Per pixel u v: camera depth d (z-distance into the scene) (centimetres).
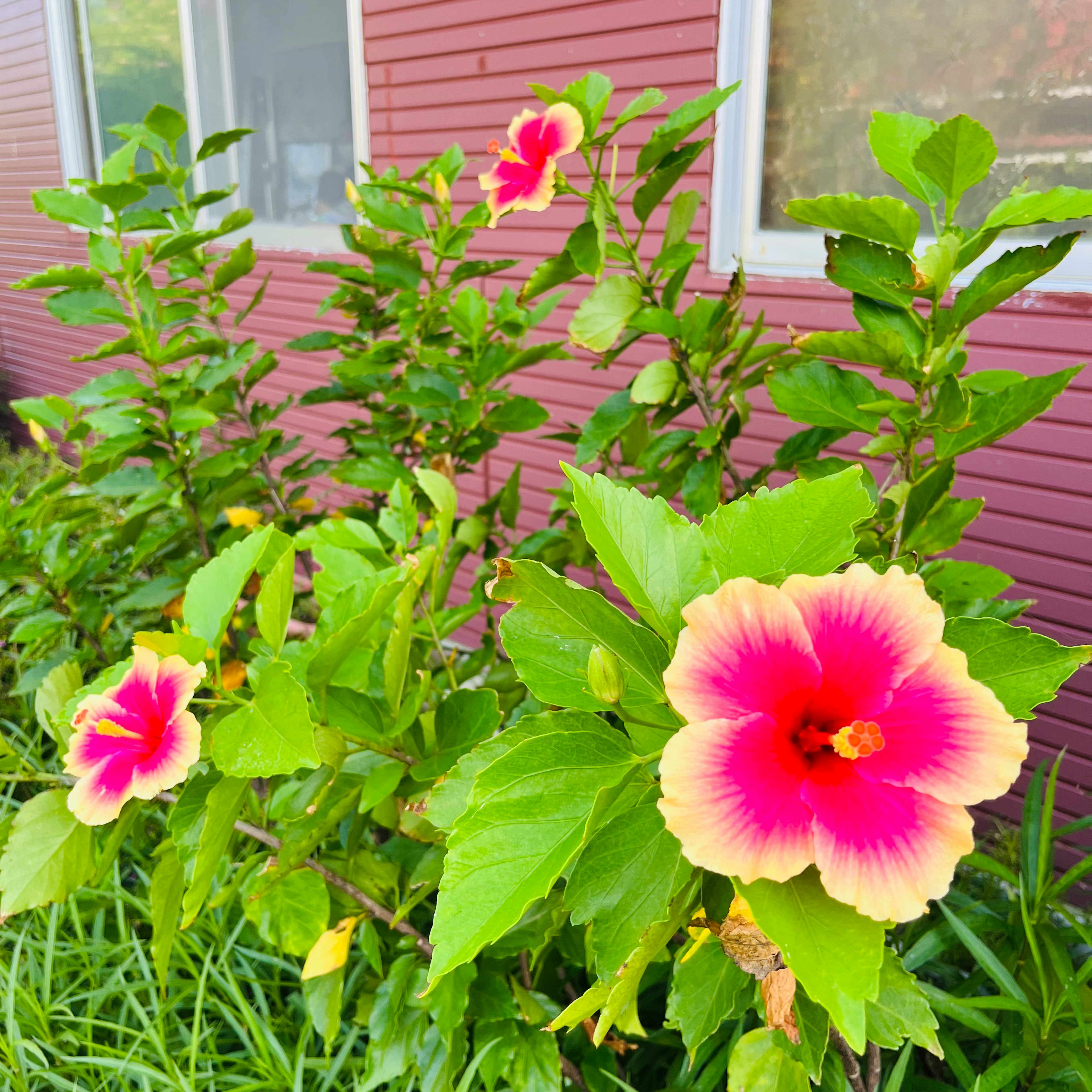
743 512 87
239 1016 200
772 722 68
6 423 700
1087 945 194
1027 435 229
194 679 112
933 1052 84
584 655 88
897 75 237
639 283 173
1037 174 224
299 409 438
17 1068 181
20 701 291
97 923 212
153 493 231
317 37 386
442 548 160
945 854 63
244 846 219
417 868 166
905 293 137
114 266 226
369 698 140
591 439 180
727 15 253
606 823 82
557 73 295
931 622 68
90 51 534
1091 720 232
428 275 248
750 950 80
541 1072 147
